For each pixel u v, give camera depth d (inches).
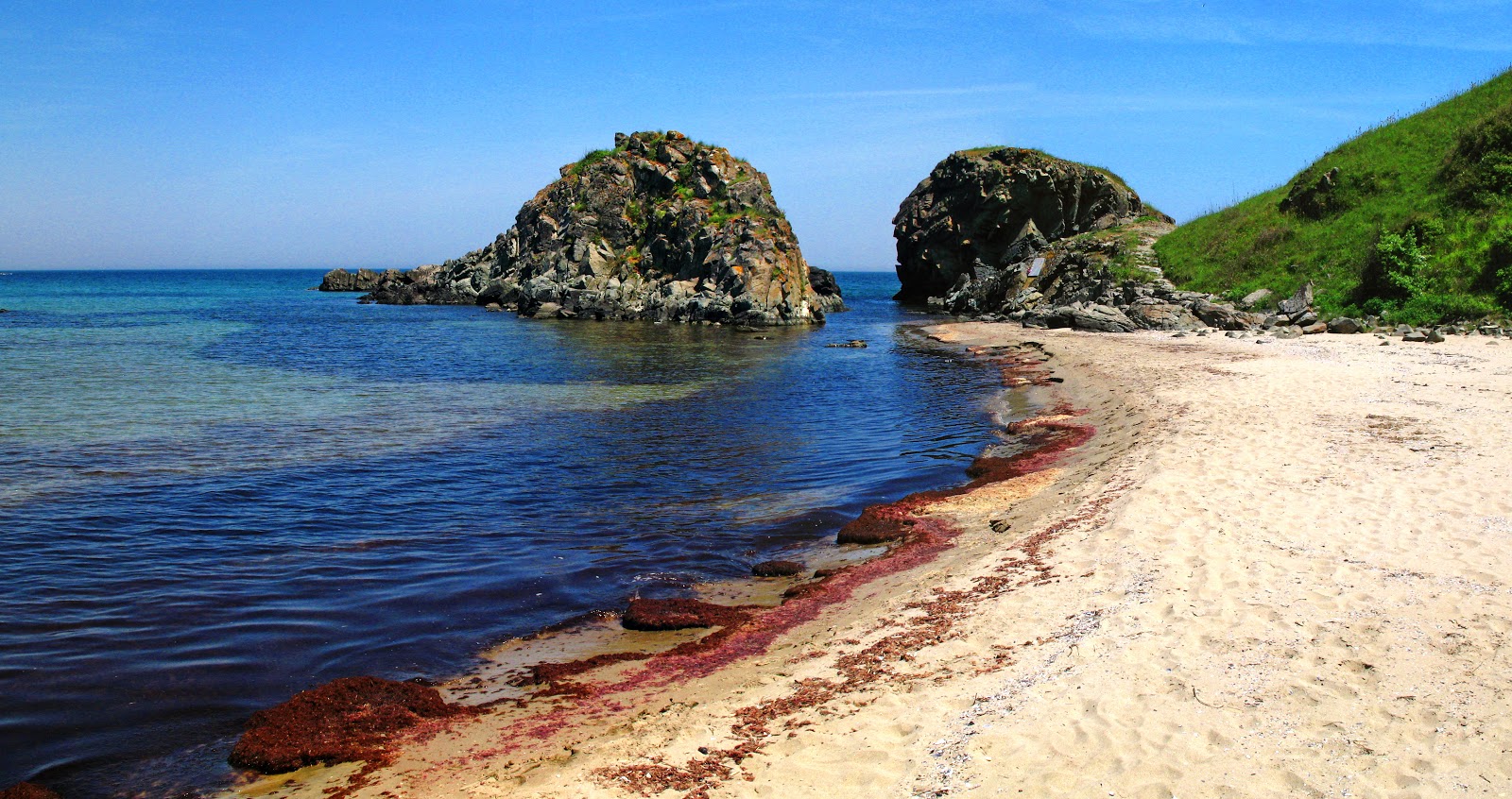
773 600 382.6
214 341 1631.4
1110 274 1879.9
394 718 269.1
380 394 995.3
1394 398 667.4
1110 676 248.8
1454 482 417.7
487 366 1284.4
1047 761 210.1
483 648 334.3
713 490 579.8
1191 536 366.0
